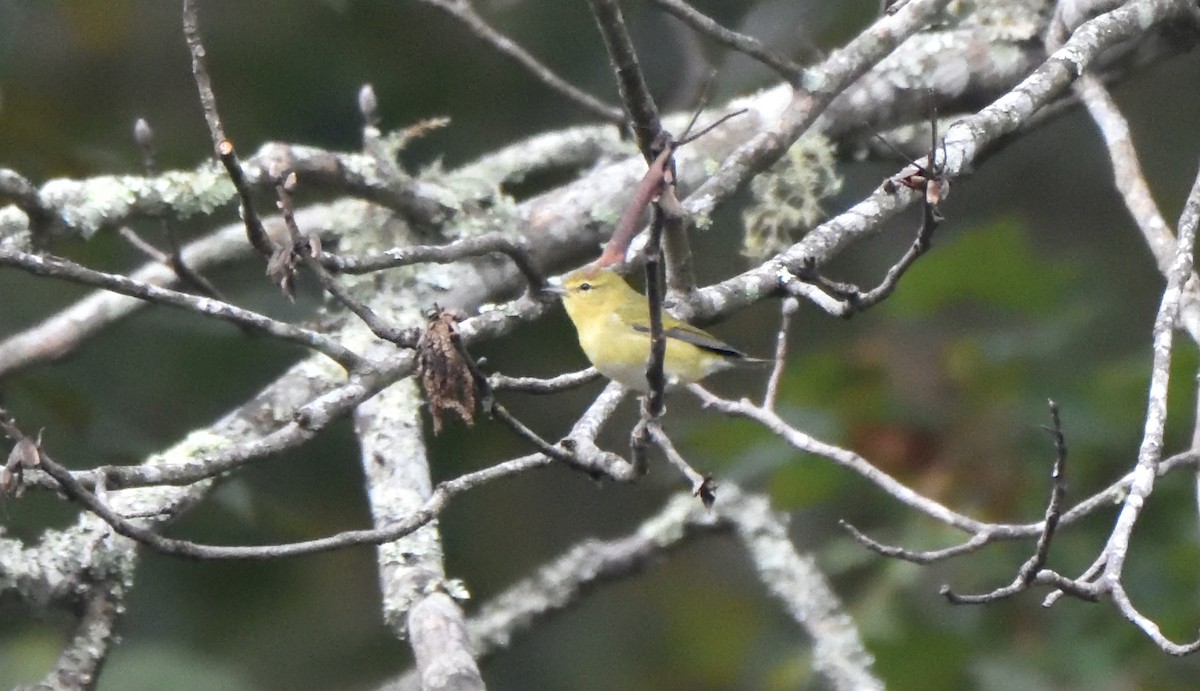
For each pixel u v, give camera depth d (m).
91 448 10.56
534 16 12.68
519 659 12.80
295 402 9.73
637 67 6.82
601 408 8.52
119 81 12.40
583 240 11.02
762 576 9.70
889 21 9.41
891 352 9.65
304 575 11.80
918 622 9.26
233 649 11.49
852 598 10.20
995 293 9.70
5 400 10.40
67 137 11.69
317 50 12.43
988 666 9.05
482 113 12.81
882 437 9.41
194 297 6.97
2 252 6.57
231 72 12.41
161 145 12.15
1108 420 9.27
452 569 12.71
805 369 9.68
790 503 9.83
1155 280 12.83
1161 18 9.59
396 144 10.59
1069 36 10.77
